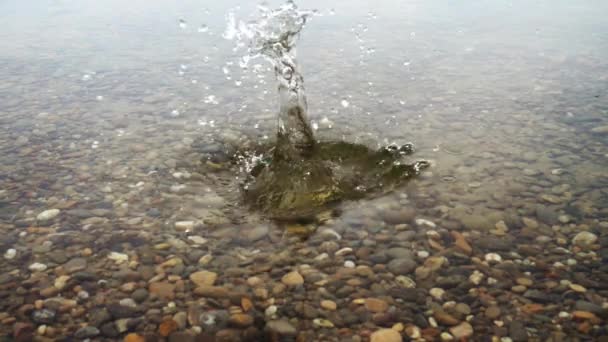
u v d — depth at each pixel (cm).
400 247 71
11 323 61
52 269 68
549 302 61
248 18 183
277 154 89
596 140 94
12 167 91
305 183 83
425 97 114
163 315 62
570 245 70
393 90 118
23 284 66
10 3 246
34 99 120
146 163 91
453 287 64
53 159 94
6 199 82
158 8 219
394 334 58
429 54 143
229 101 116
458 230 73
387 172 87
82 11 221
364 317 61
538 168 86
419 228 74
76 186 86
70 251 71
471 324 59
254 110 111
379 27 174
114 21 198
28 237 74
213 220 77
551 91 114
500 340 57
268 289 65
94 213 79
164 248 72
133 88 125
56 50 160
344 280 66
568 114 104
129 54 154
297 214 78
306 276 67
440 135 98
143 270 68
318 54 146
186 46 159
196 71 136
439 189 82
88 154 95
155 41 167
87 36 176
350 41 159
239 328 60
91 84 129
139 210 79
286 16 101
